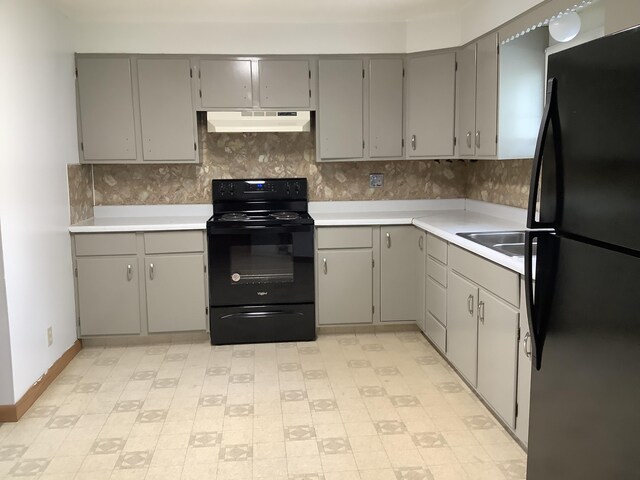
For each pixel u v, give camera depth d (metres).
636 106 1.43
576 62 1.68
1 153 2.98
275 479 2.48
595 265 1.62
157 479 2.50
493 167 4.40
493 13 3.57
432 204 4.89
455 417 3.02
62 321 3.84
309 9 3.96
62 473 2.55
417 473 2.51
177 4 3.79
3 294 2.98
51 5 3.76
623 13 1.94
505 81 3.53
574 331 1.73
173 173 4.68
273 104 4.36
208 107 4.32
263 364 3.82
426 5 3.94
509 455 2.64
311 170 4.79
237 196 4.65
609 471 1.58
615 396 1.54
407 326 4.51
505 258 2.63
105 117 4.25
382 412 3.09
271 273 4.21
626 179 1.48
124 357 4.00
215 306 4.20
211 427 2.96
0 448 2.78
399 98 4.42
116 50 4.21
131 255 4.12
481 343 3.04
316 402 3.23
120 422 3.03
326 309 4.34
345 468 2.56
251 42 4.29
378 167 4.84
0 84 3.00
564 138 1.75
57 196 3.82
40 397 3.35
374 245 4.30
